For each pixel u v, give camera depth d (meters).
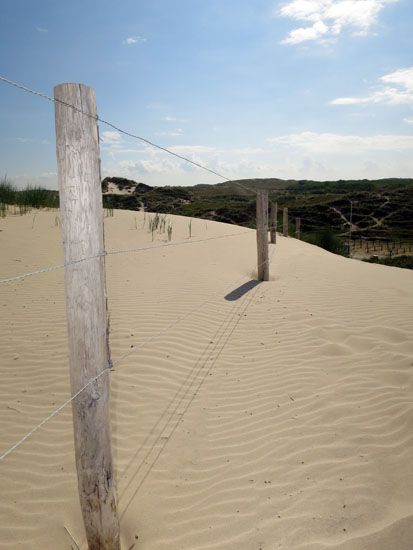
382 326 6.15
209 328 6.17
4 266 8.68
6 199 15.63
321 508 2.90
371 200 53.31
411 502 2.89
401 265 23.59
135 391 4.48
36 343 5.50
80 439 2.37
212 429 3.91
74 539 2.76
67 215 2.25
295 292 8.21
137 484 3.23
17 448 3.62
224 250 12.79
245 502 3.03
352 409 4.09
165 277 8.82
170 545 2.71
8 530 2.84
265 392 4.51
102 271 2.38
